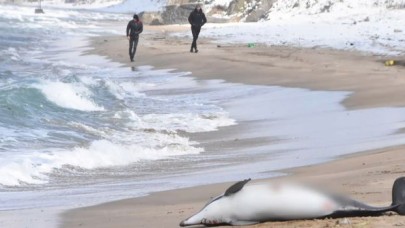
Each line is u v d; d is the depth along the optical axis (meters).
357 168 33.31
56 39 143.00
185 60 98.62
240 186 20.33
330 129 49.78
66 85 60.62
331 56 94.94
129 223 24.09
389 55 94.44
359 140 44.25
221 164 39.69
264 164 38.34
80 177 36.53
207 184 32.75
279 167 36.56
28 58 107.12
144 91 73.94
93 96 63.41
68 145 43.41
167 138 48.47
